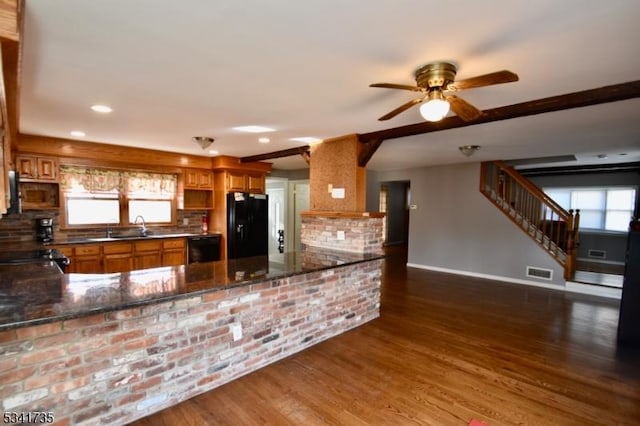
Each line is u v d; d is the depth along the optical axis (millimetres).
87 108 2875
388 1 1334
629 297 3240
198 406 2141
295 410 2121
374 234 3764
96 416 1840
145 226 5516
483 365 2738
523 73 2078
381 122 3273
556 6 1360
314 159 4289
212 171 6156
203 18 1466
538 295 4871
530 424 2020
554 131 3613
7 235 4363
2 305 1686
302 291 2969
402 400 2242
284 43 1702
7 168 2266
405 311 4113
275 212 7992
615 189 7250
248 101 2658
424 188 6914
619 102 2584
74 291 1967
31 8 1371
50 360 1686
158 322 2059
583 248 7680
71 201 4812
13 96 2039
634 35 1592
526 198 5824
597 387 2432
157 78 2184
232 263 3020
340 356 2869
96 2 1334
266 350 2684
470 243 6230
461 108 2139
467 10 1396
